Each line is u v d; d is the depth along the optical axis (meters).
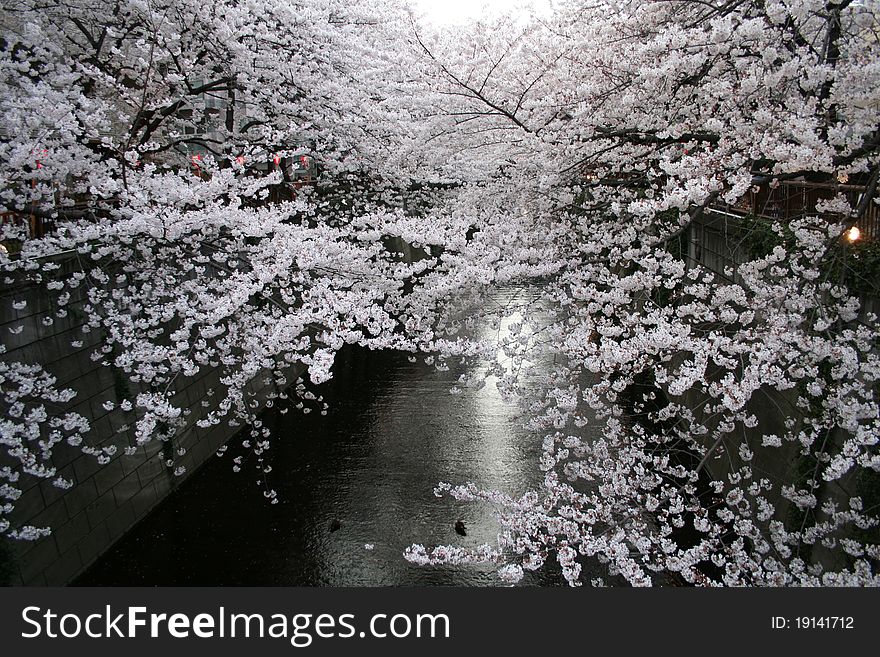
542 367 10.66
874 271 5.56
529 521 5.37
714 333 5.65
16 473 5.59
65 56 8.35
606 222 8.25
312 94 9.59
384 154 10.43
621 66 7.15
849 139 4.79
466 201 9.05
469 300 8.15
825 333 6.00
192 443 10.26
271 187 12.86
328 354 5.50
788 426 6.14
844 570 4.38
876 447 5.11
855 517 4.84
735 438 8.67
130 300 7.04
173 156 10.69
